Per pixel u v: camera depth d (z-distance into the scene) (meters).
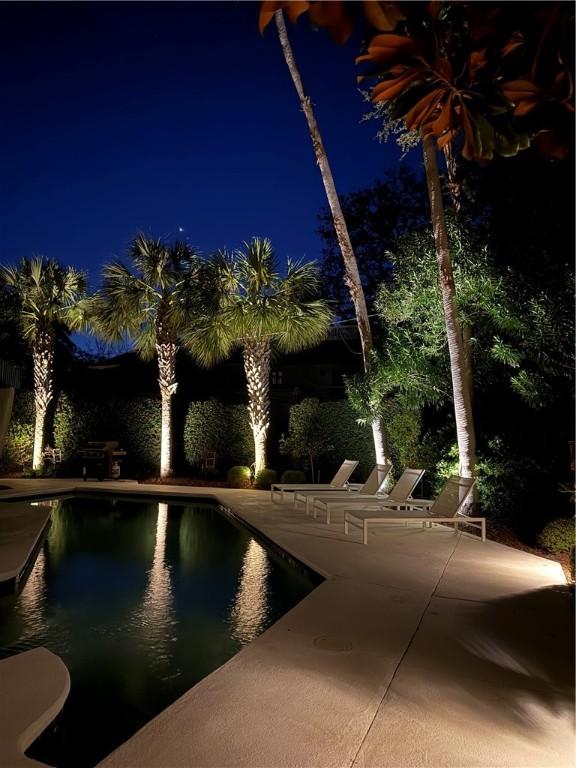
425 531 9.71
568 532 8.05
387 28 1.05
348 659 3.96
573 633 4.56
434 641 4.35
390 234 23.05
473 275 9.70
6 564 6.45
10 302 19.80
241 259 16.80
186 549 8.81
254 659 3.94
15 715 3.08
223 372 24.08
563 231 9.05
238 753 2.74
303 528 9.80
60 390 20.55
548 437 10.14
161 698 3.73
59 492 15.50
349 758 2.71
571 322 8.66
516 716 3.16
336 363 22.69
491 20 1.25
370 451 16.52
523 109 1.40
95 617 5.45
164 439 18.47
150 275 17.83
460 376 9.94
